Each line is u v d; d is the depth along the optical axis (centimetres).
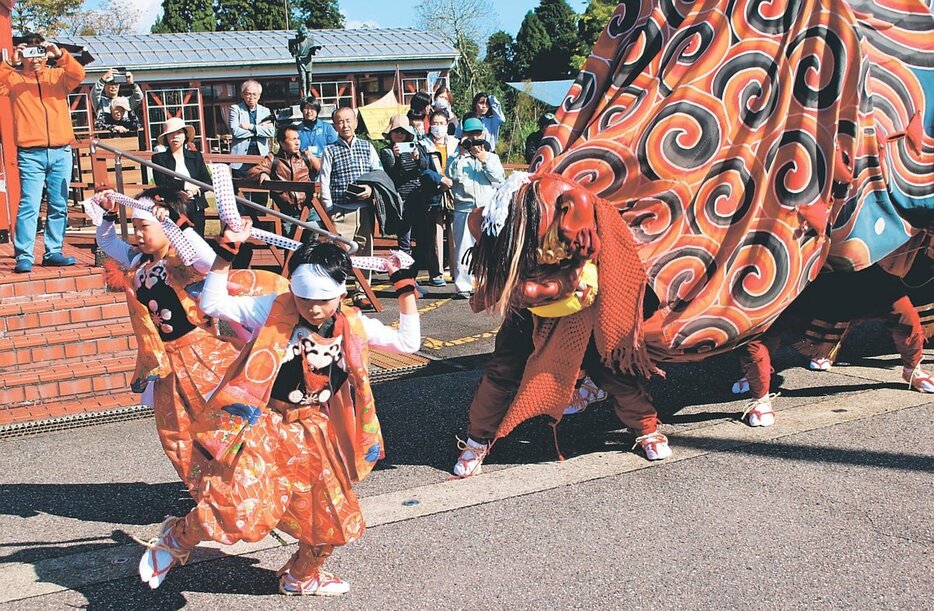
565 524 457
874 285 621
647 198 511
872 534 436
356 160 961
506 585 398
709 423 602
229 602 389
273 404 365
